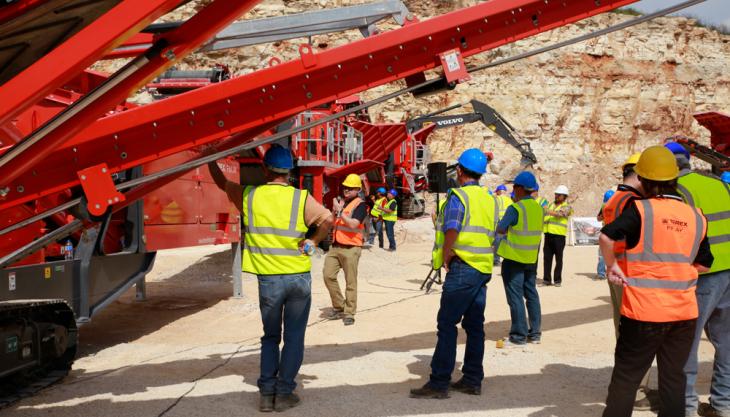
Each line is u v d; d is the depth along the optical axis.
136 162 4.82
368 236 23.02
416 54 5.14
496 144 41.88
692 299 3.90
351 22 5.57
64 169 4.66
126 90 3.90
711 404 5.00
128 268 7.94
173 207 8.91
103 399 5.32
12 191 4.56
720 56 46.78
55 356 5.82
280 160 5.23
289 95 5.04
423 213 36.12
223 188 5.44
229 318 9.75
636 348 3.91
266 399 5.01
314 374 6.19
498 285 13.18
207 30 3.79
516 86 42.78
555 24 5.21
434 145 41.09
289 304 5.18
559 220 13.21
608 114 44.19
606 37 44.94
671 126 44.78
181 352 7.24
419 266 17.39
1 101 3.15
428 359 6.84
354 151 21.73
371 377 6.09
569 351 7.29
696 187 5.00
